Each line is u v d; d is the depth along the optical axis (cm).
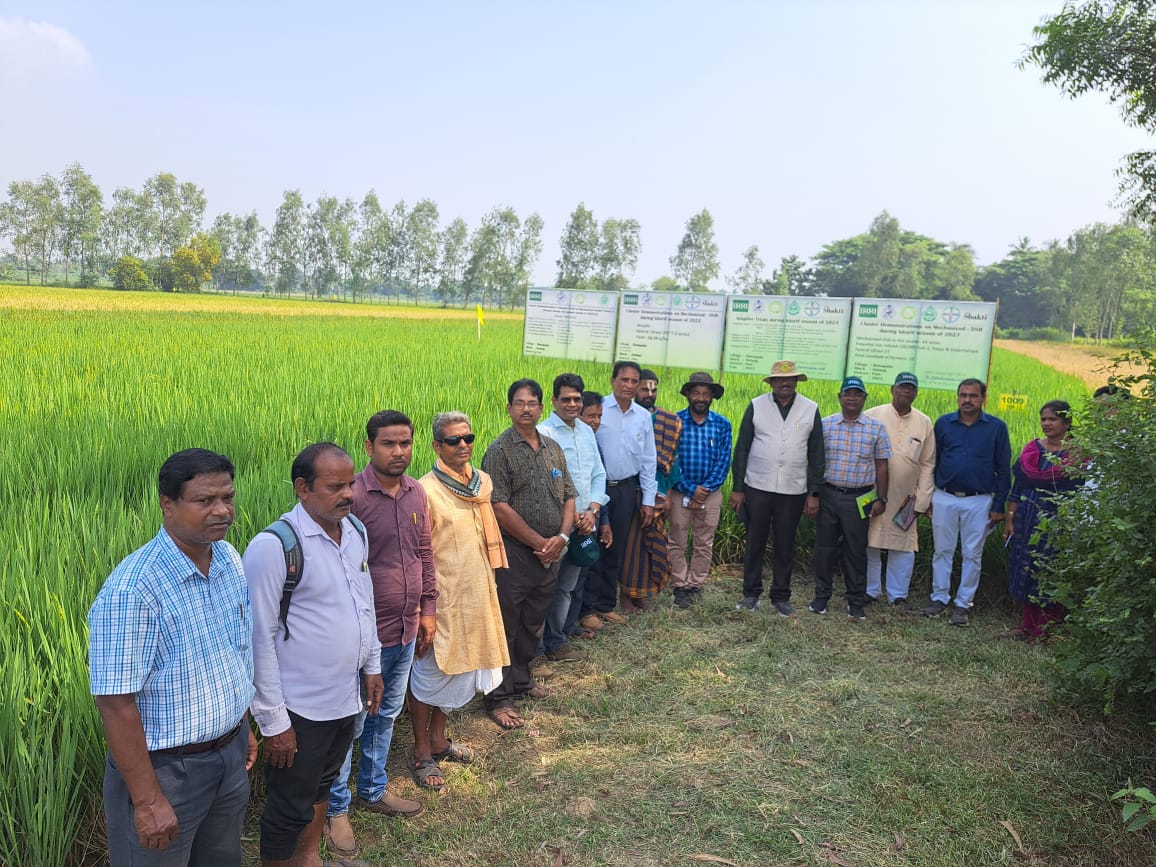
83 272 13275
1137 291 4709
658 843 382
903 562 729
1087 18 1358
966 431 689
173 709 246
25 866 314
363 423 967
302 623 310
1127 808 307
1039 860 371
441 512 428
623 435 659
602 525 649
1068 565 490
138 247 15025
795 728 495
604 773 442
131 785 236
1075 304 10925
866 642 641
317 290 14712
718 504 728
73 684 358
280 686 302
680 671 578
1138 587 421
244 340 2478
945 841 383
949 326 1004
